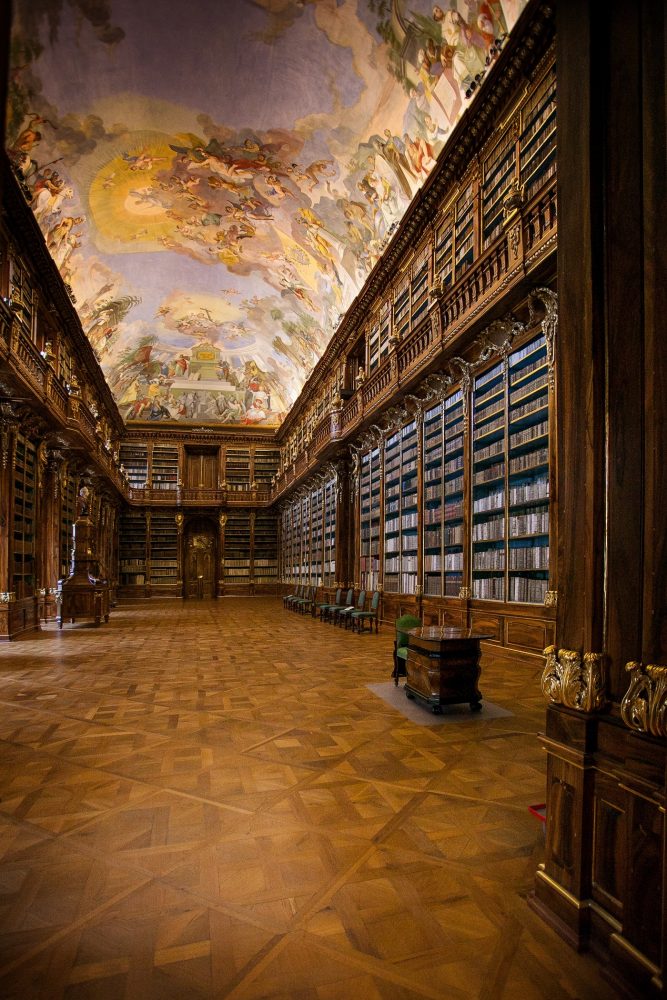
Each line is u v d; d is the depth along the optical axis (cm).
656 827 178
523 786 355
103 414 2209
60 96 1045
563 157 240
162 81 1097
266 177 1380
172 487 2772
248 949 205
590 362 220
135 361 2498
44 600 1424
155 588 2698
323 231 1471
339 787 354
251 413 2847
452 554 952
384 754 413
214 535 2855
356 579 1497
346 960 199
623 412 209
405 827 300
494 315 764
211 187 1462
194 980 189
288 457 2603
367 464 1454
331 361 1773
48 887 245
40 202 1229
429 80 906
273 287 1944
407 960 199
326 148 1208
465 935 213
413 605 1089
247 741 445
